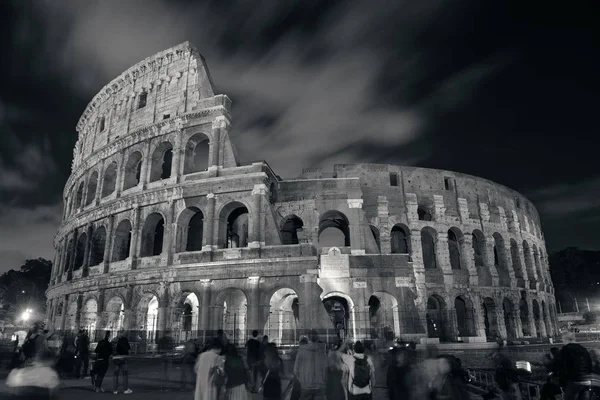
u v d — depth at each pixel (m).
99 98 68.88
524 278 72.88
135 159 60.09
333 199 53.25
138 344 46.28
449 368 14.98
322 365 15.64
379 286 47.19
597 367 16.27
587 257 155.00
